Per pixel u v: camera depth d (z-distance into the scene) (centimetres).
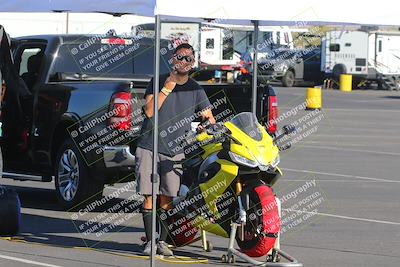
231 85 1158
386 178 1594
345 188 1460
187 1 760
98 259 887
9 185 1473
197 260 886
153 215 809
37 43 1261
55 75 1229
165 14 753
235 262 877
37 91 1229
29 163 1257
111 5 780
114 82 1144
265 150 825
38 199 1308
